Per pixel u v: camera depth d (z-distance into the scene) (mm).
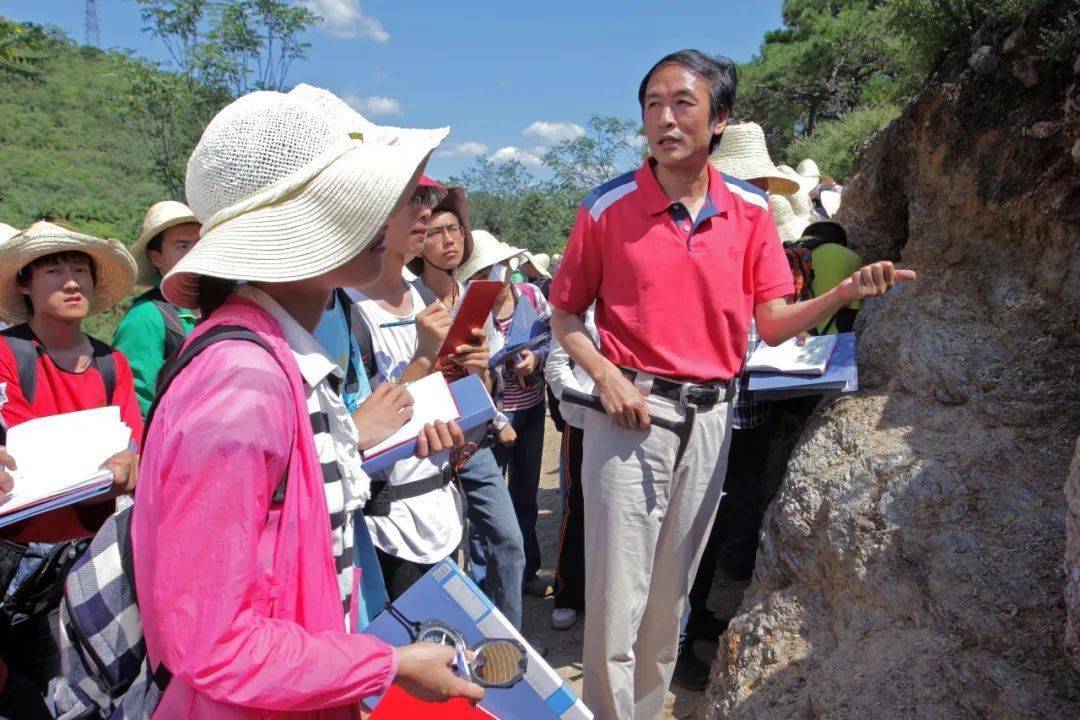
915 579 2576
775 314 2699
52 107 56469
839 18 21750
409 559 2738
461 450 2910
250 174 1415
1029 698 2148
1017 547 2451
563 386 2770
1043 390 2828
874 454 2982
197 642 1187
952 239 3582
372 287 2992
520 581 3615
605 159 25312
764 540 3316
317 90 1798
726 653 3193
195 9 21328
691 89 2439
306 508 1370
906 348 3287
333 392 1616
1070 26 3012
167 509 1213
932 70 3963
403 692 1540
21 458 2434
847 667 2582
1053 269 3029
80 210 41469
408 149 1477
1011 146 3260
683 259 2553
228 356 1321
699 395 2609
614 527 2668
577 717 1617
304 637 1283
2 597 2785
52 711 2543
